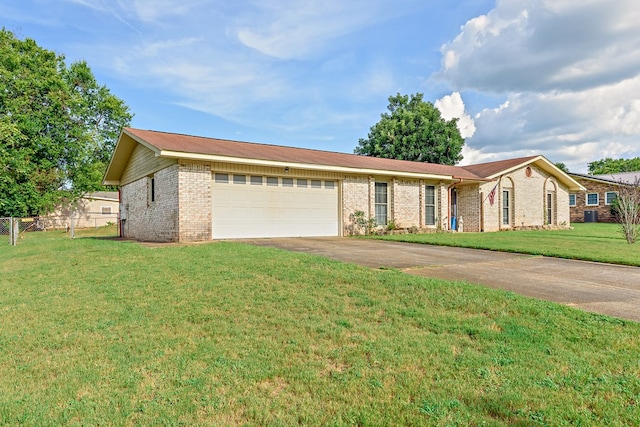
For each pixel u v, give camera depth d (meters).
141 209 15.54
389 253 9.55
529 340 3.82
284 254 8.46
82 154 31.22
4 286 6.73
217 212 12.73
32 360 3.64
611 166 55.00
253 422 2.54
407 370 3.24
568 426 2.44
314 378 3.12
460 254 9.59
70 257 9.21
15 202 26.08
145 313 4.85
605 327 4.09
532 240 13.11
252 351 3.66
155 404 2.76
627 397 2.78
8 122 24.62
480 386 2.96
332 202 15.44
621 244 11.80
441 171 19.59
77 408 2.73
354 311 4.72
